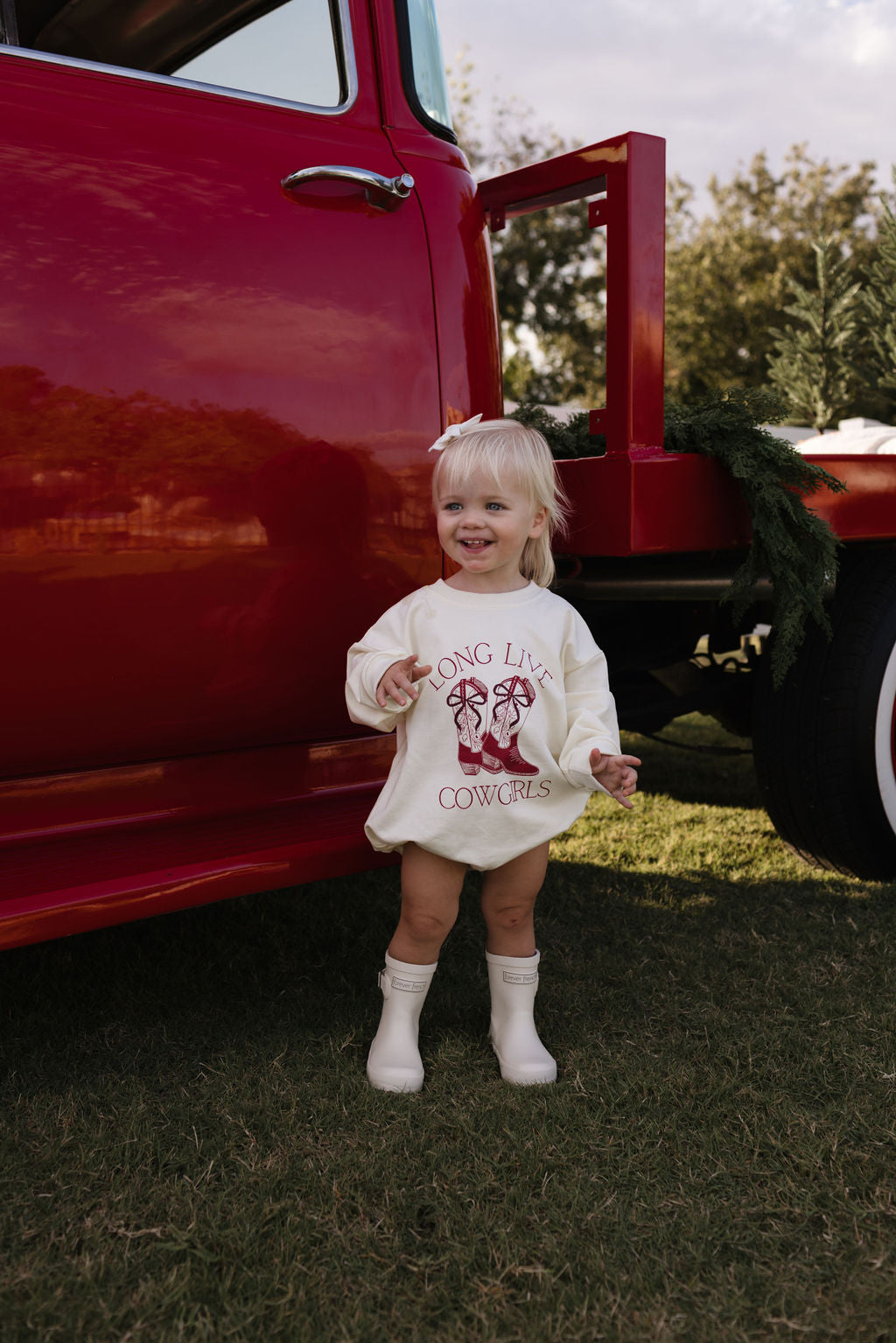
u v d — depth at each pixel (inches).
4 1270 50.5
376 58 78.2
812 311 183.6
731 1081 67.4
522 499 65.2
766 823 130.7
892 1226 54.4
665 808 138.6
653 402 80.3
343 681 75.4
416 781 64.9
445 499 65.7
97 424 63.2
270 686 72.4
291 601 71.5
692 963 86.7
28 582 62.2
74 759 67.4
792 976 83.8
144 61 77.9
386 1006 69.5
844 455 90.9
